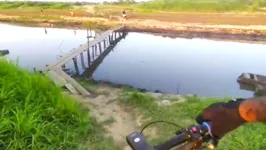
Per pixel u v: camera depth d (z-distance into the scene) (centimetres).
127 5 5319
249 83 1505
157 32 3462
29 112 503
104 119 646
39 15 4722
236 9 4212
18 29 3872
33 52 2511
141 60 2252
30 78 595
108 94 867
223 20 3709
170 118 640
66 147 473
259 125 551
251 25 3369
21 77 599
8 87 536
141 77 1791
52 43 2953
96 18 4294
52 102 562
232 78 1752
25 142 445
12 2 5872
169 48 2691
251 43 2808
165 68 1994
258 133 523
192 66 2048
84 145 504
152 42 2978
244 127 548
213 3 4459
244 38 2992
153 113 673
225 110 88
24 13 4944
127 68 2017
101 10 4900
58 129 504
